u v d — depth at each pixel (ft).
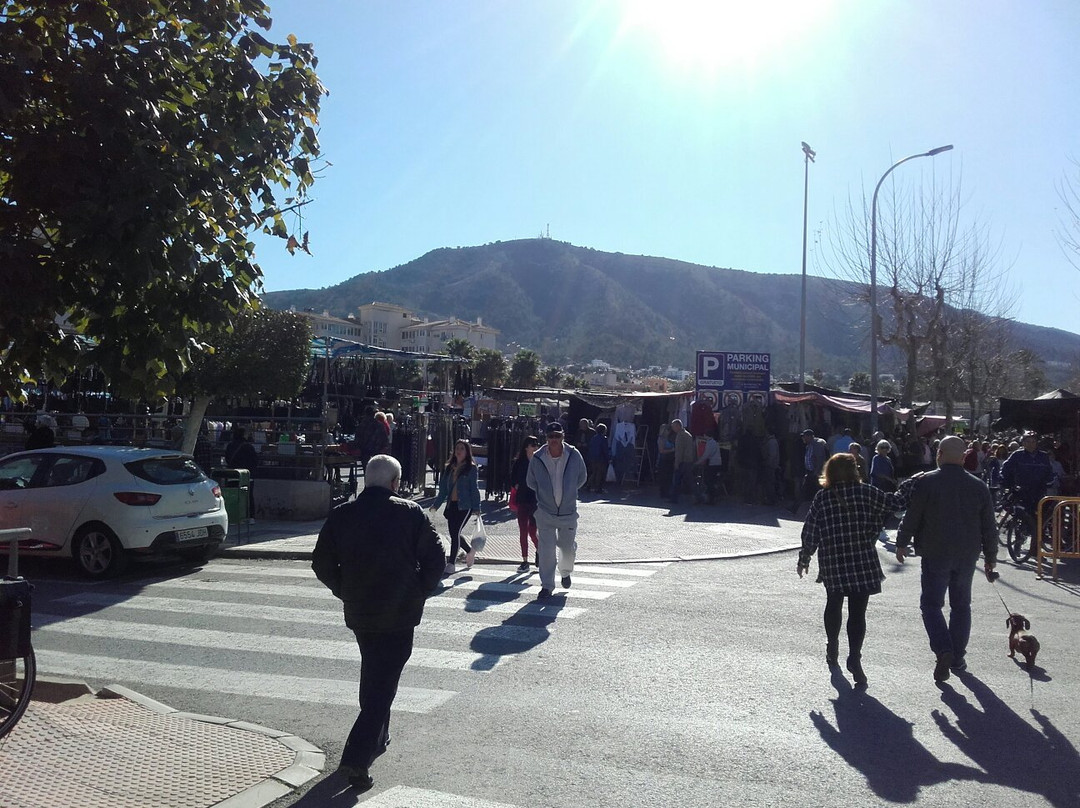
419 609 17.12
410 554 16.97
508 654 25.26
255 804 15.17
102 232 17.49
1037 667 24.61
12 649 15.83
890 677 23.40
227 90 20.88
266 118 21.11
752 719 19.93
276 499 55.21
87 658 24.86
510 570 40.65
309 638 27.09
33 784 15.30
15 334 18.37
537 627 28.68
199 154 20.47
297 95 21.67
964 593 23.99
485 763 17.29
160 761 16.78
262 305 24.39
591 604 32.58
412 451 67.56
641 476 82.58
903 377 133.80
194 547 38.70
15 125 19.01
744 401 75.77
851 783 16.42
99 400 70.95
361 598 16.66
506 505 64.18
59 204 17.88
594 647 26.14
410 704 20.84
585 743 18.35
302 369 66.64
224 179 20.43
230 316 19.84
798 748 18.17
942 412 171.32
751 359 75.97
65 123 18.42
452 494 39.83
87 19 19.03
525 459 41.57
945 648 22.79
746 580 38.40
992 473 57.41
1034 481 47.29
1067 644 27.48
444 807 15.29
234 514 46.16
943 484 23.81
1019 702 21.35
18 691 16.51
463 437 75.20
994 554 24.04
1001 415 65.51
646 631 28.27
